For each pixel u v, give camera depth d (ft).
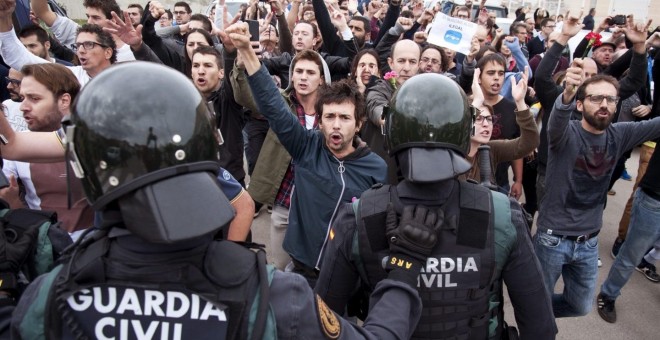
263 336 2.71
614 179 16.53
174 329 2.65
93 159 2.66
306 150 7.41
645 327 10.55
